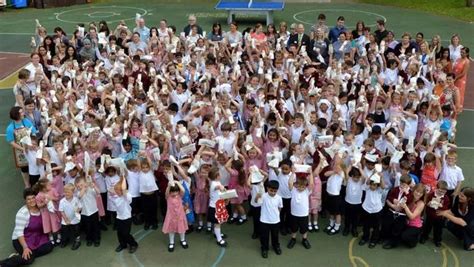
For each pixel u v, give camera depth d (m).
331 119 11.88
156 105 11.95
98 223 10.12
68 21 29.81
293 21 29.19
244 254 9.86
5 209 11.46
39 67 13.82
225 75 13.88
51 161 10.52
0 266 9.24
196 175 10.32
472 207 9.74
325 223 10.92
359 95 12.79
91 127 11.30
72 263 9.59
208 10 32.12
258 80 13.23
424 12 31.16
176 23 28.56
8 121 16.33
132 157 10.70
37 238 9.70
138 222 10.98
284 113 11.91
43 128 11.99
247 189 10.61
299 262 9.60
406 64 15.09
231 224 10.93
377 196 9.80
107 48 16.59
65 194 9.59
